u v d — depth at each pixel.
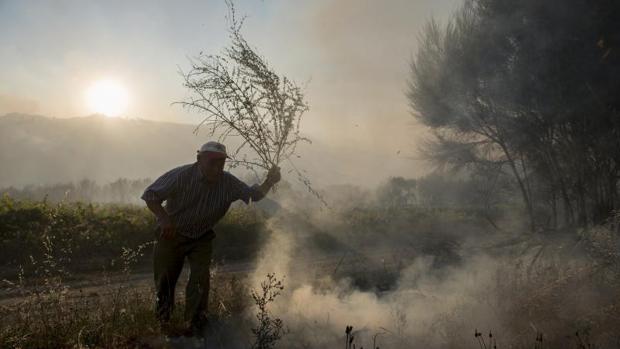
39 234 9.88
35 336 3.64
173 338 3.95
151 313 4.26
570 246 6.71
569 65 7.20
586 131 7.18
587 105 7.05
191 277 4.25
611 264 4.84
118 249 10.66
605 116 7.00
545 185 7.89
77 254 9.55
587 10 7.05
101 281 7.62
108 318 4.00
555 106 7.32
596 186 7.20
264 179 4.93
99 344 3.70
